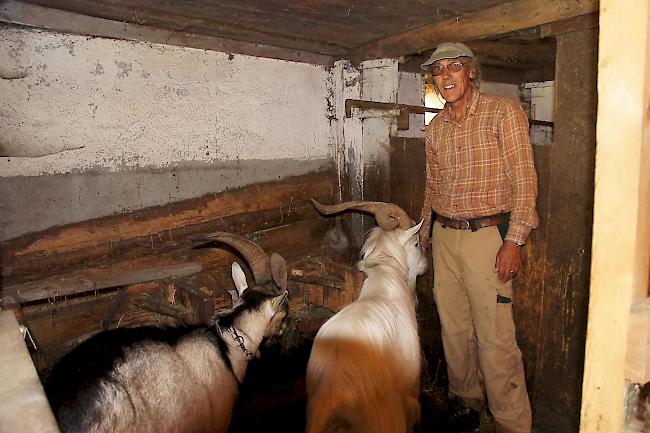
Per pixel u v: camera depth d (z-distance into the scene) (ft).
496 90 19.77
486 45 13.89
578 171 8.45
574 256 8.68
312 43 12.38
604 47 2.61
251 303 8.53
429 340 12.20
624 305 2.68
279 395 9.62
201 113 11.73
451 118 8.91
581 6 7.91
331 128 14.35
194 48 11.45
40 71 9.43
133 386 6.50
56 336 9.86
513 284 9.95
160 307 9.69
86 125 10.11
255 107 12.67
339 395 6.43
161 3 9.07
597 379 2.86
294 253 13.56
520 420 9.00
